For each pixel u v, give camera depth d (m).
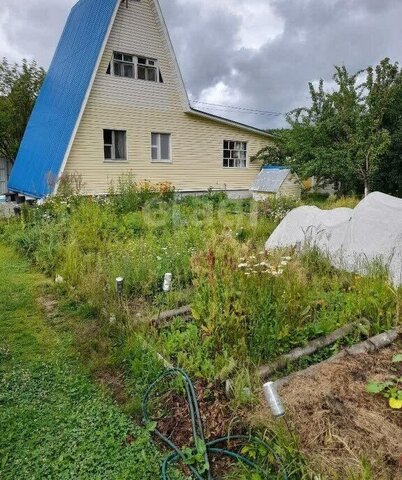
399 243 4.52
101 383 2.87
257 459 2.08
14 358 3.20
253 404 2.39
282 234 6.18
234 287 3.26
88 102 11.60
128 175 11.64
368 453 1.92
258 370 2.72
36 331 3.71
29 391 2.75
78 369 3.05
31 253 6.29
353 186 13.09
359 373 2.67
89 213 7.67
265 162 16.52
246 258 3.69
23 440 2.27
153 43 12.88
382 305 3.55
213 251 3.79
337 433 2.06
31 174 12.41
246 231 7.22
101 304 4.00
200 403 2.54
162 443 2.29
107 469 2.08
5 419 2.44
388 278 4.13
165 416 2.49
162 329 3.50
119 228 7.32
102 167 12.16
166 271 4.83
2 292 4.71
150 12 12.68
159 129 13.38
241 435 2.22
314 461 1.89
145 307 4.07
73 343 3.44
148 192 10.71
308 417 2.18
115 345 3.34
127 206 9.36
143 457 2.15
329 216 5.65
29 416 2.48
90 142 11.79
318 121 13.05
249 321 3.11
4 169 17.28
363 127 11.66
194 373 2.81
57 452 2.19
